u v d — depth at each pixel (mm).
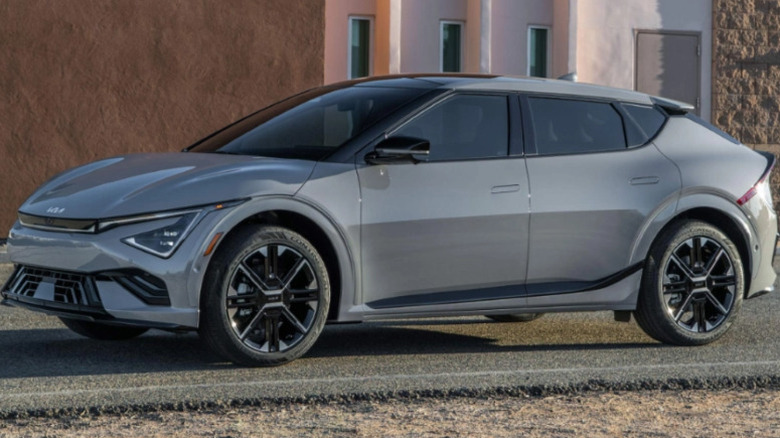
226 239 7664
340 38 20469
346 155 8094
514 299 8562
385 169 8148
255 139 8586
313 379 7461
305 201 7805
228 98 18406
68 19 17375
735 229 9391
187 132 18172
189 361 8102
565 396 7230
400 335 9555
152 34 17891
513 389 7258
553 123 8875
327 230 7898
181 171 7898
